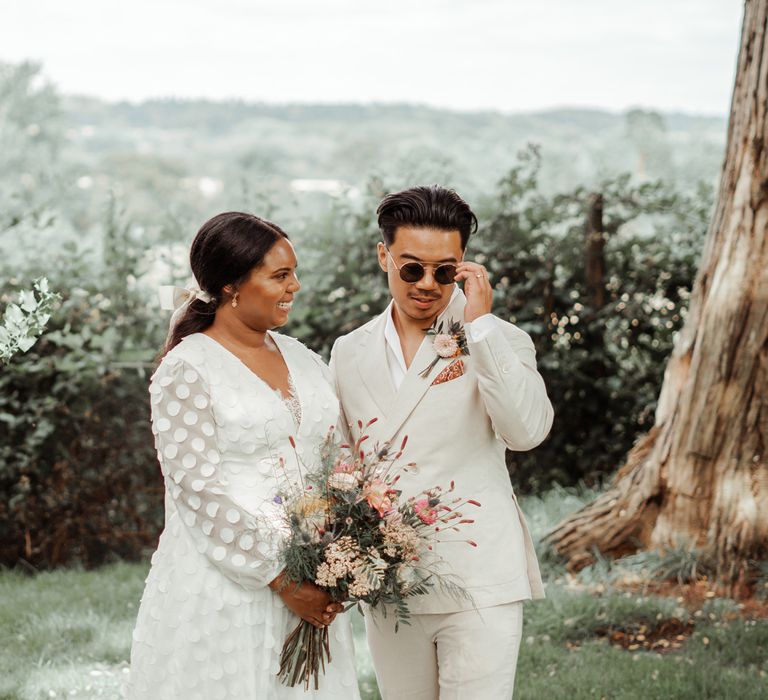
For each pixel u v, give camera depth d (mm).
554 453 7879
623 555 5930
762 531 5578
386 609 3145
